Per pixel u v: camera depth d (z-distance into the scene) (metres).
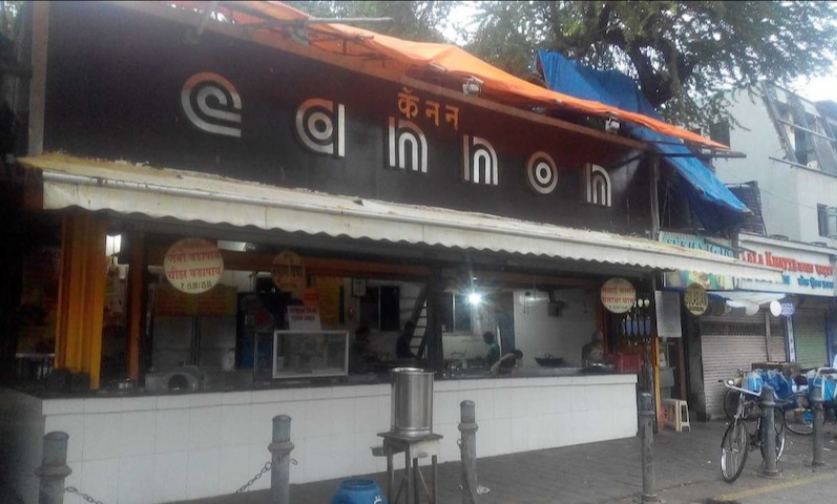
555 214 10.99
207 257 7.07
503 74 9.91
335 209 6.77
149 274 7.98
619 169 12.08
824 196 20.39
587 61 13.58
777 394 12.54
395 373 6.03
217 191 6.28
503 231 8.10
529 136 10.76
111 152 7.04
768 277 11.20
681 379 13.67
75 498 6.38
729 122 16.86
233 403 7.40
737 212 13.43
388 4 10.67
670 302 12.37
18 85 7.98
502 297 12.18
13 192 7.82
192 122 7.54
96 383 6.80
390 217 7.15
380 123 9.12
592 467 8.86
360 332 10.22
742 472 8.98
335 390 8.14
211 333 8.68
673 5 11.74
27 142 7.29
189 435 7.09
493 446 9.47
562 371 10.75
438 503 7.11
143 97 7.27
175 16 6.99
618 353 11.93
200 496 7.10
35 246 8.33
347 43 8.20
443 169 9.69
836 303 18.33
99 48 7.06
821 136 21.73
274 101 8.17
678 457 9.91
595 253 8.97
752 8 12.04
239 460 7.39
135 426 6.77
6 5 9.28
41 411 6.33
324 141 8.51
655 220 12.48
